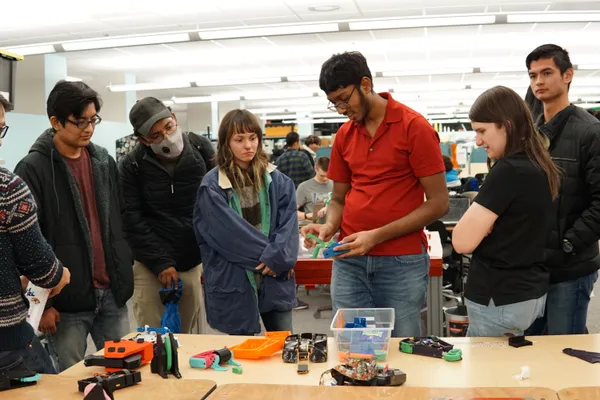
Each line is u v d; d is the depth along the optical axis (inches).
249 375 69.7
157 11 274.4
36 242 66.5
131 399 61.1
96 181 94.8
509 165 71.6
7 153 269.9
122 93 493.7
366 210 87.2
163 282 106.4
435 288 133.0
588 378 64.4
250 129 96.5
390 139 84.7
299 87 566.6
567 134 91.1
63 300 90.2
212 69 444.1
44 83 375.9
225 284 95.8
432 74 447.5
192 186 107.9
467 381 64.6
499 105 72.4
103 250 95.4
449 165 276.1
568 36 343.9
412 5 275.1
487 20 270.7
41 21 286.8
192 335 86.0
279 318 100.2
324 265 130.5
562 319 92.7
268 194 98.4
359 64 82.0
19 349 67.0
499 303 74.3
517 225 72.6
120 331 97.7
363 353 72.9
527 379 64.5
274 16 289.3
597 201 87.1
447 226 207.3
